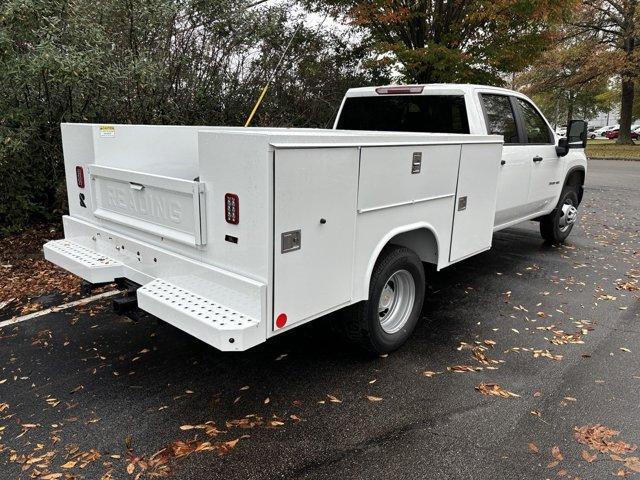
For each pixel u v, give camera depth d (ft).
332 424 9.70
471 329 14.26
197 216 9.09
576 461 8.75
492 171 14.52
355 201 9.89
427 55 32.99
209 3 24.39
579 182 24.54
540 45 34.24
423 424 9.74
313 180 8.82
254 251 8.47
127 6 20.77
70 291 16.61
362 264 10.51
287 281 8.78
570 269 20.22
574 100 145.07
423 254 13.21
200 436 9.28
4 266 18.76
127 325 14.08
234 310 8.86
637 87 112.16
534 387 11.14
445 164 12.42
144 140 13.02
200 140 8.86
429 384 11.20
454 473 8.43
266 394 10.72
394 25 34.73
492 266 20.57
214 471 8.39
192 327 8.61
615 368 12.05
